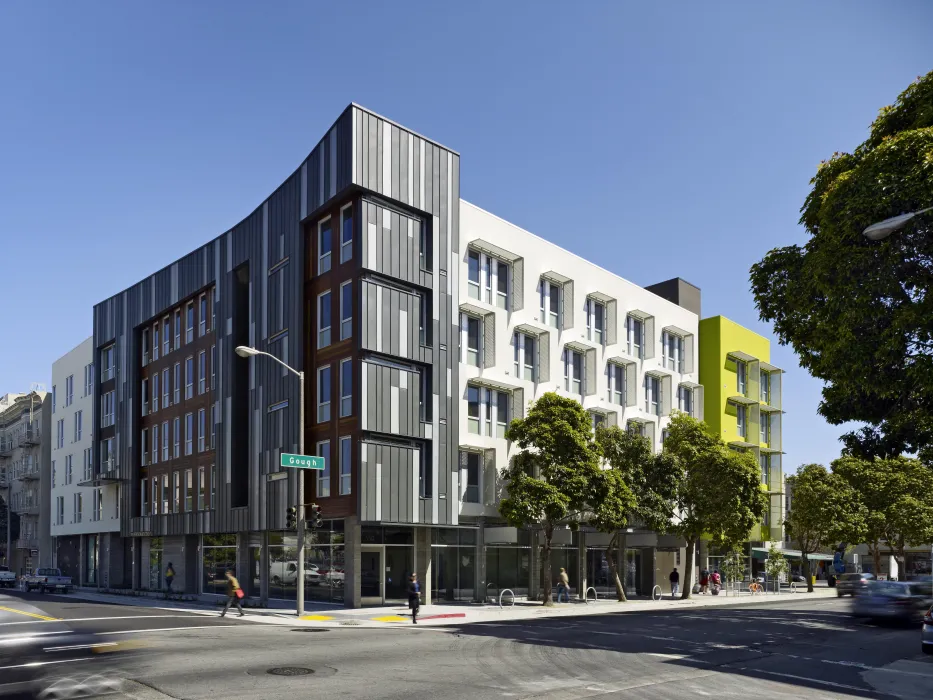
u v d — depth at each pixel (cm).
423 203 3488
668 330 5066
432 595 3462
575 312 4328
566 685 1355
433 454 3384
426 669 1519
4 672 1423
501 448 3806
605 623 2600
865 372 2019
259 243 4050
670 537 4622
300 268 3631
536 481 3328
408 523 3262
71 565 6369
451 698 1228
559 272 4244
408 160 3456
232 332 4291
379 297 3275
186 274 4822
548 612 3170
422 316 3462
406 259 3403
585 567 4238
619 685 1366
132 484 5219
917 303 1927
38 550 7175
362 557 3238
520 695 1259
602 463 3928
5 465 8412
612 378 4562
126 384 5444
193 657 1644
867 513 5619
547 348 4041
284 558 3747
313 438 3466
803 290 2323
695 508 4184
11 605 3228
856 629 2512
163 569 4906
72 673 1416
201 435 4566
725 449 4153
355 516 3133
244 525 3947
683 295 5531
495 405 3819
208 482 4438
